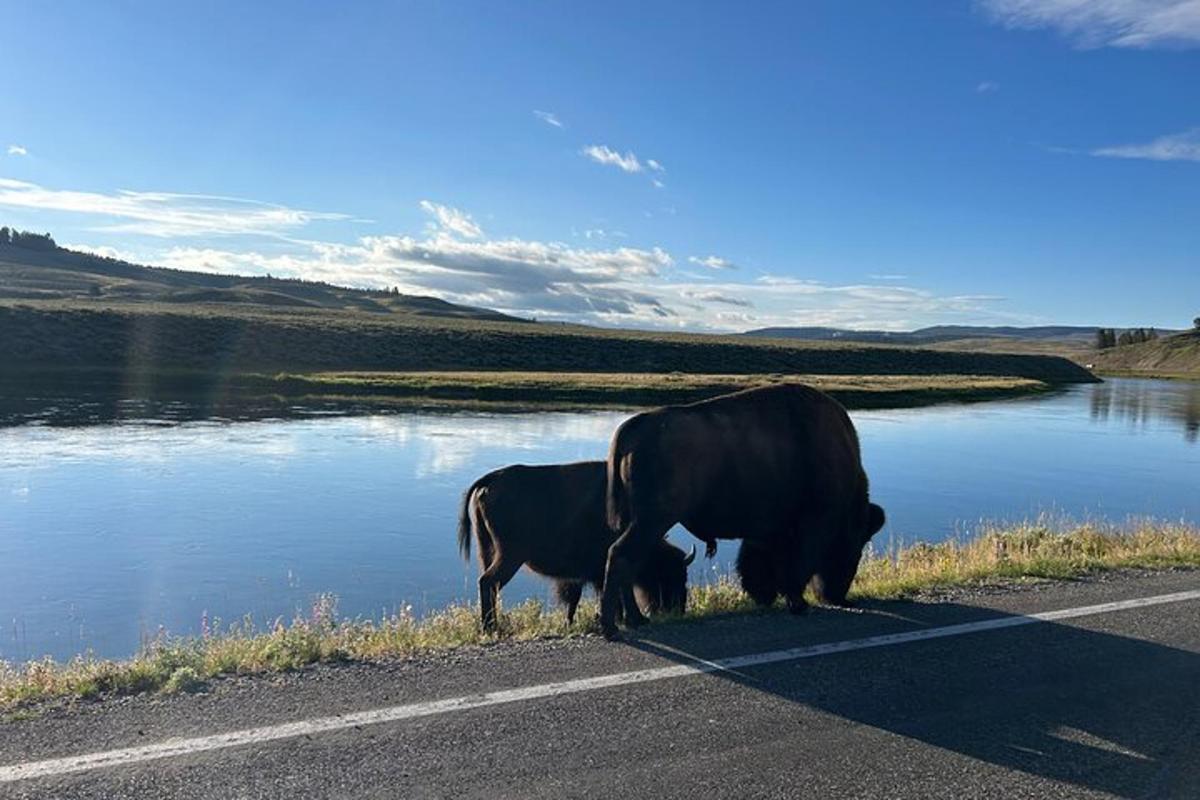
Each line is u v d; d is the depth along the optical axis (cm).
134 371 4619
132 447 2208
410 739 379
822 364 8631
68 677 458
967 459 2483
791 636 548
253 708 412
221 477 1828
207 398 3625
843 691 450
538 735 387
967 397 5531
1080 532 1012
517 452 2255
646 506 603
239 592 1052
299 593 1052
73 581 1091
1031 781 358
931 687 459
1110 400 5741
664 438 614
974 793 347
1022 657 508
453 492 1720
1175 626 573
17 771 344
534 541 688
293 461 2052
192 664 477
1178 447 2898
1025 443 2928
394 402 3809
